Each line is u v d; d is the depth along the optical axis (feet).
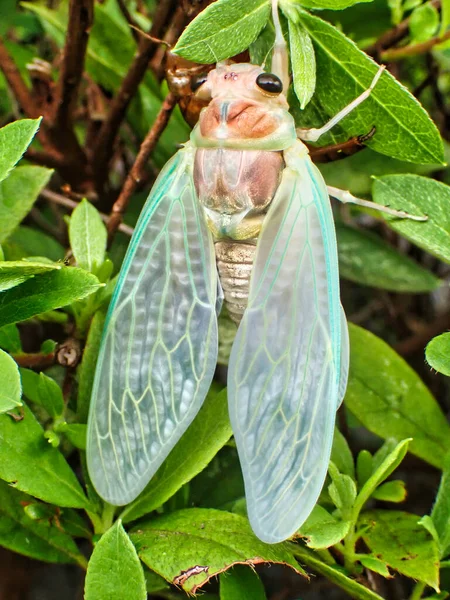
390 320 0.65
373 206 0.37
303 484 0.32
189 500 0.39
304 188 0.35
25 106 0.48
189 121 0.40
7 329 0.37
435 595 0.34
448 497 0.34
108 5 0.54
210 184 0.36
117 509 0.35
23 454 0.33
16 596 0.52
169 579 0.30
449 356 0.31
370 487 0.33
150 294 0.36
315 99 0.37
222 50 0.32
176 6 0.42
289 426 0.33
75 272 0.32
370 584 0.36
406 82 0.61
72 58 0.44
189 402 0.35
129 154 0.61
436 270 0.64
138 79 0.45
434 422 0.40
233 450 0.40
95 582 0.29
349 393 0.40
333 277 0.34
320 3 0.33
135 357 0.36
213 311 0.37
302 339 0.34
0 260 0.35
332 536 0.31
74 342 0.38
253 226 0.37
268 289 0.35
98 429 0.34
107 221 0.45
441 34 0.44
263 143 0.36
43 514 0.34
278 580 0.60
